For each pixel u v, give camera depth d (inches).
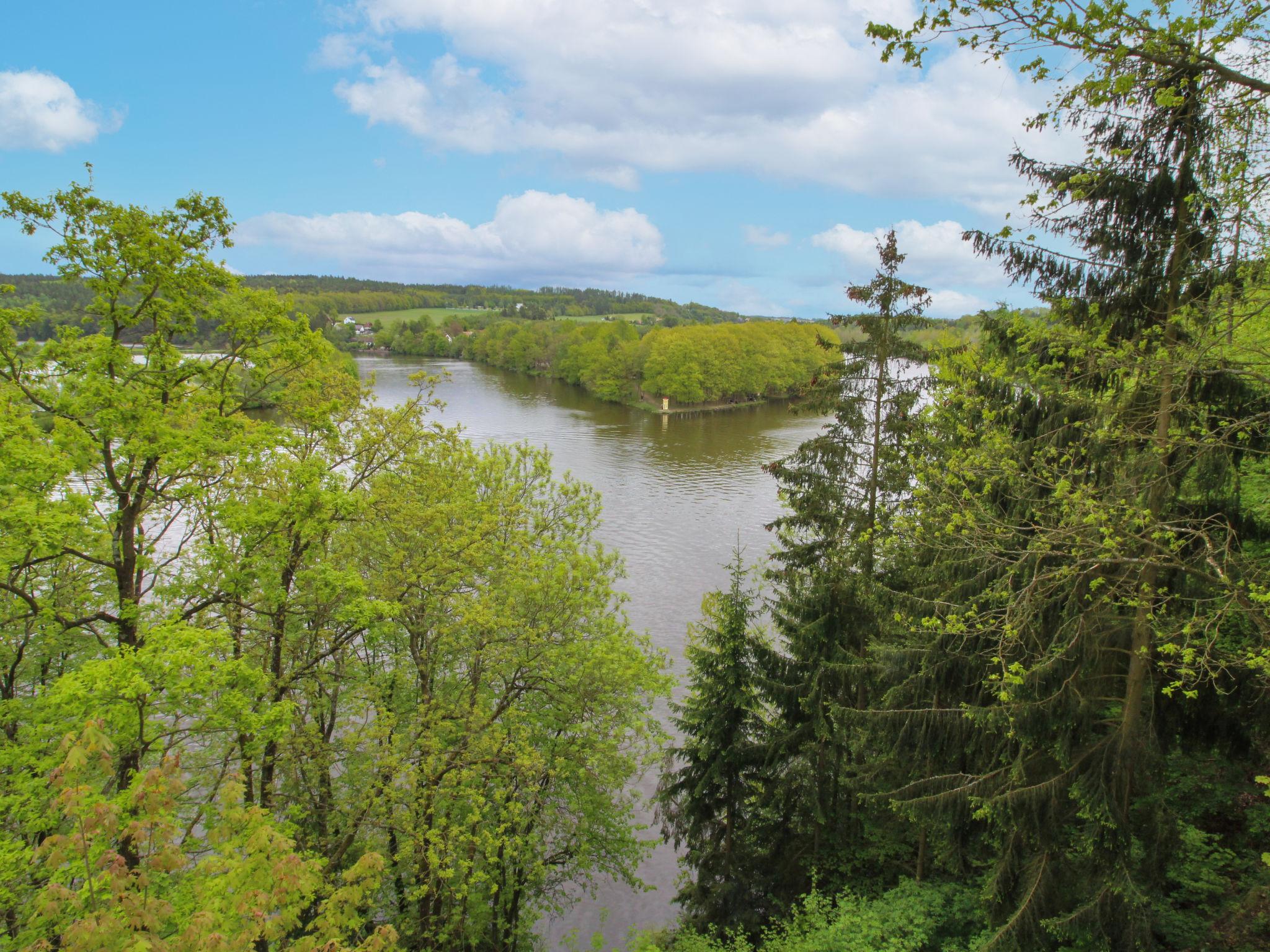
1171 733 434.0
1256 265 321.4
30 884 383.2
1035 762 432.1
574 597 610.2
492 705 676.7
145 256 410.0
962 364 507.2
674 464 2370.8
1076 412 421.7
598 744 599.8
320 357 511.8
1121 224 368.2
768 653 631.8
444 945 593.9
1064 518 354.0
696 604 1325.0
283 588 515.5
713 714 631.2
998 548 376.2
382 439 603.2
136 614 432.8
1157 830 394.3
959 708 455.5
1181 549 370.0
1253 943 378.0
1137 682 382.9
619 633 654.5
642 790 893.2
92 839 306.2
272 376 515.8
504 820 582.9
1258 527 378.0
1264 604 303.1
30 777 383.6
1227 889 422.6
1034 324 448.8
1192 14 273.9
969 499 421.7
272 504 469.7
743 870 645.3
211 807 425.7
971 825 474.9
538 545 692.7
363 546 590.9
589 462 2385.6
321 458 503.8
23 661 565.6
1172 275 355.6
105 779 404.2
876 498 666.8
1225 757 453.1
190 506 538.0
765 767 633.0
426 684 592.4
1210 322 319.6
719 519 1781.5
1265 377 302.7
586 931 727.7
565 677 621.6
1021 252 396.5
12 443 379.9
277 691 525.0
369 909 599.8
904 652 494.9
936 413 546.6
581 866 636.1
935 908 484.7
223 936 239.1
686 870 718.5
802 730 610.9
